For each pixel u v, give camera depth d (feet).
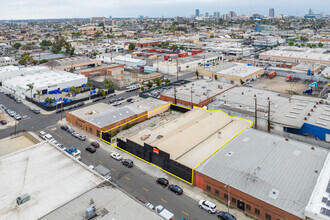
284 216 132.05
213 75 455.22
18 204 129.49
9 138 234.58
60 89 398.01
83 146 228.63
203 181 167.43
